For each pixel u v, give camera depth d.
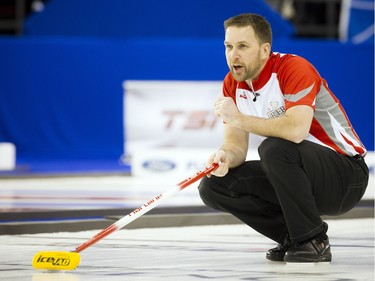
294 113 9.02
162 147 26.48
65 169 24.80
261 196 9.79
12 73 27.17
